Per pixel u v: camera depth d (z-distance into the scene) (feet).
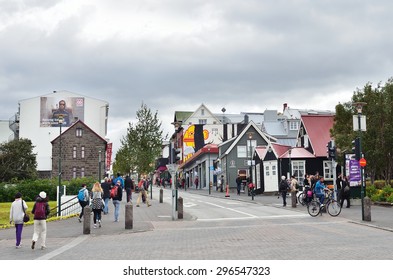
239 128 332.60
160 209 108.17
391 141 120.67
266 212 97.96
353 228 65.92
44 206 54.90
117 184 84.99
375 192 110.73
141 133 186.29
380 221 72.64
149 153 185.26
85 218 69.36
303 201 112.57
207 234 63.36
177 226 75.46
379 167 128.88
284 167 168.66
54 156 259.39
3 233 74.79
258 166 184.14
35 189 160.66
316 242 51.93
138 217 90.53
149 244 54.70
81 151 261.03
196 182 272.31
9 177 234.79
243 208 110.32
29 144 247.70
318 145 171.94
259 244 51.70
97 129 308.60
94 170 260.83
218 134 332.80
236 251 46.91
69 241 61.98
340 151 125.80
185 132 333.62
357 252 44.01
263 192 176.14
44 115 303.07
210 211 103.09
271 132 297.53
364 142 123.03
